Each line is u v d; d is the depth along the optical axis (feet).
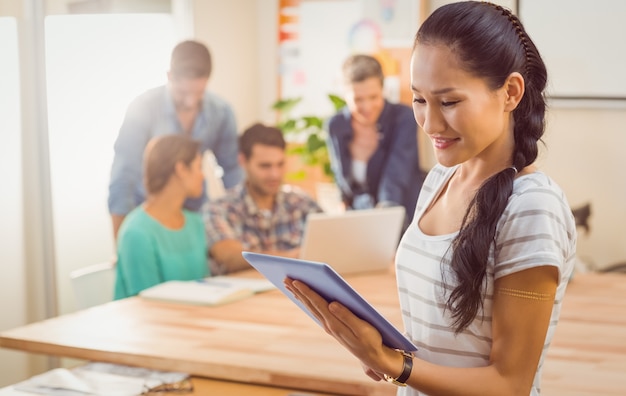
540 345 4.22
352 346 4.33
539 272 4.15
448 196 4.76
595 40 14.01
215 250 12.16
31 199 11.41
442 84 4.11
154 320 8.82
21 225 11.34
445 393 4.30
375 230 11.03
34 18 11.34
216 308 9.38
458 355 4.53
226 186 13.65
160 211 11.84
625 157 14.01
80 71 11.93
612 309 9.13
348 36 15.60
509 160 4.48
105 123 12.16
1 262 11.13
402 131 13.98
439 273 4.51
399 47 15.20
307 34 15.96
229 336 8.18
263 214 12.55
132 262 11.50
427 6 15.05
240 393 7.00
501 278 4.24
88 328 8.50
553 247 4.16
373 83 13.74
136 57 12.75
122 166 12.25
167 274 11.71
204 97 13.08
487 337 4.42
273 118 16.39
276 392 7.03
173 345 7.85
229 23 15.48
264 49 16.33
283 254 12.16
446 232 4.66
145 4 13.05
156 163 11.82
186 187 12.07
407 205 14.10
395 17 15.17
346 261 11.00
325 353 7.55
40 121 11.45
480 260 4.23
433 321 4.61
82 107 11.91
